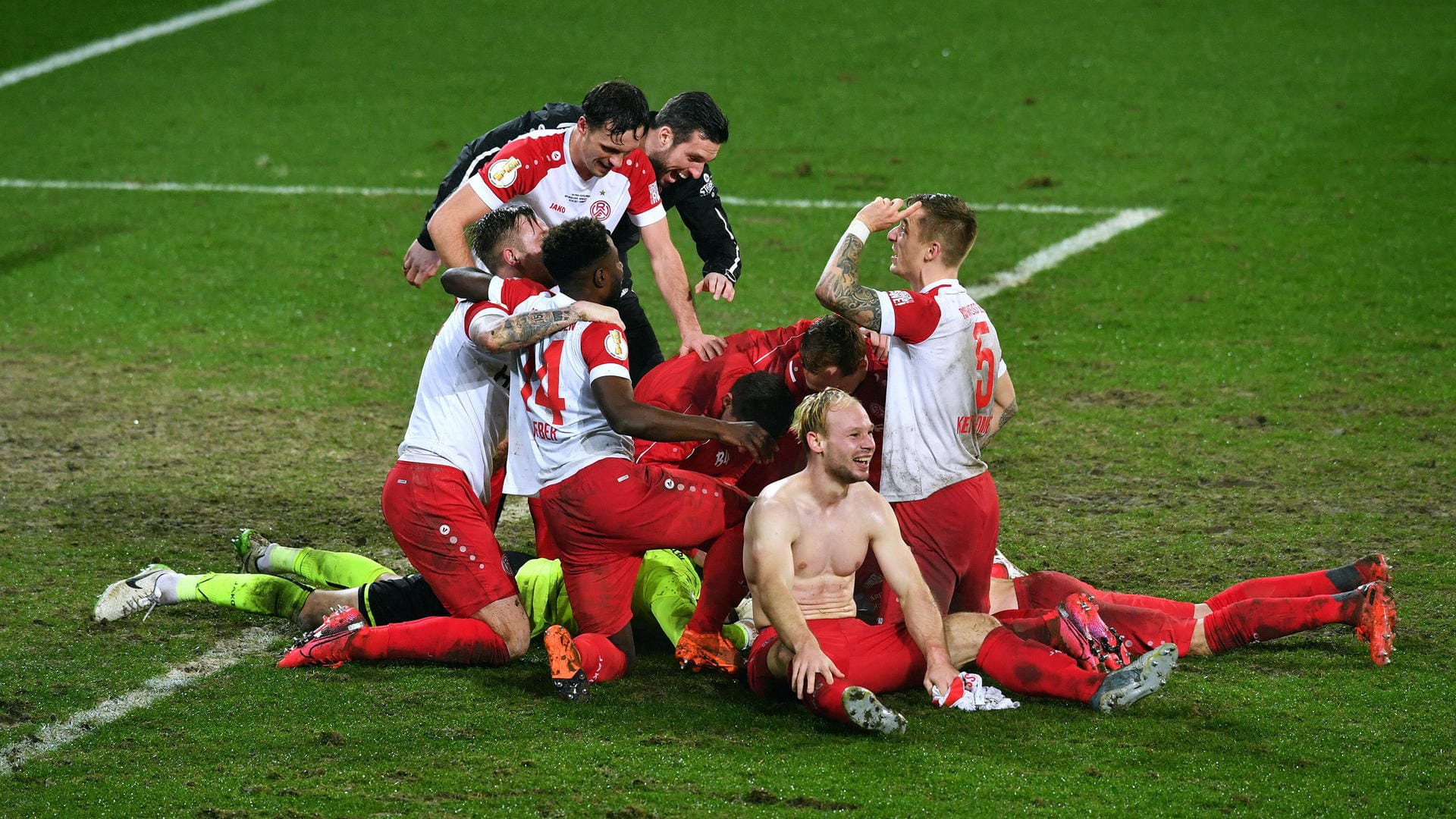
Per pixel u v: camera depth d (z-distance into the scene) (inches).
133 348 1312.7
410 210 1791.3
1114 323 1339.8
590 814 553.0
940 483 695.7
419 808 559.5
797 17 2672.2
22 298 1462.8
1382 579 704.4
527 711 655.8
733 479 765.9
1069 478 986.7
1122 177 1833.2
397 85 2370.8
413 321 1401.3
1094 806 559.2
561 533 695.1
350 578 766.5
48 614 767.1
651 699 671.1
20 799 569.9
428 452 715.4
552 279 727.7
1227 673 682.2
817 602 661.9
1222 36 2468.0
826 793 569.9
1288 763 595.5
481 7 2805.1
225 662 711.7
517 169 792.3
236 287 1502.2
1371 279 1430.9
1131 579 816.3
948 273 706.2
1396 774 585.0
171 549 869.2
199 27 2711.6
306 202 1822.1
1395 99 2107.5
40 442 1071.0
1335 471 983.0
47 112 2257.6
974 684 655.8
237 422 1125.1
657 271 848.9
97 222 1737.2
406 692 675.4
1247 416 1100.5
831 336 701.9
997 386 732.7
